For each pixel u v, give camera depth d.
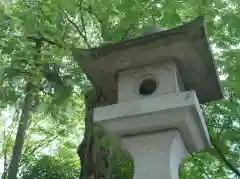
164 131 3.54
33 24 5.93
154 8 6.72
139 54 3.86
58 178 8.84
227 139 5.83
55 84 5.64
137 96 3.76
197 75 4.09
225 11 6.79
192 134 3.63
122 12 6.75
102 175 4.79
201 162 7.32
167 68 3.85
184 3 6.73
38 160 9.45
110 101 4.66
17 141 7.89
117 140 3.73
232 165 6.18
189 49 3.75
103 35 6.54
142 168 3.44
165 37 3.69
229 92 6.55
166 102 3.45
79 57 4.04
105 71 4.13
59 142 10.70
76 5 6.55
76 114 8.95
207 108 6.70
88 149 4.89
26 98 6.02
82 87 5.70
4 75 5.50
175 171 3.45
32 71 5.45
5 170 9.86
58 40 6.12
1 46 5.61
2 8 6.00
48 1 6.41
